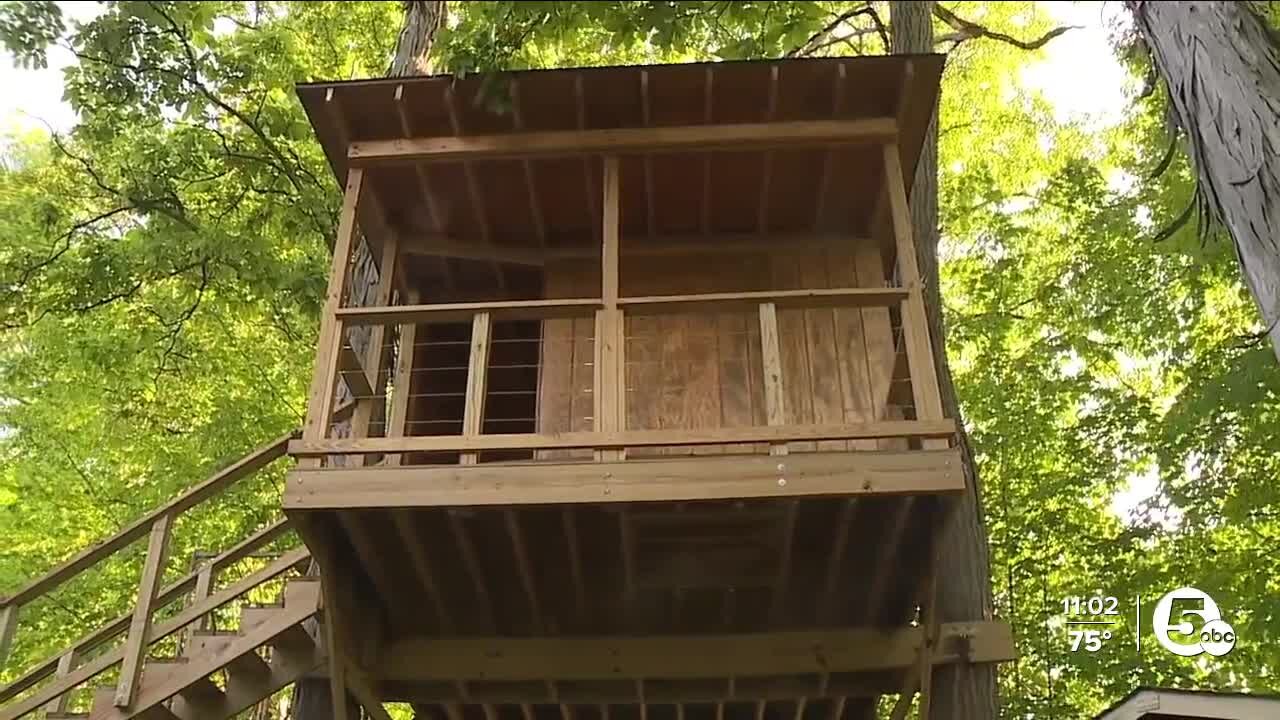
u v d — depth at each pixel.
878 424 5.18
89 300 9.54
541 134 6.41
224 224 10.54
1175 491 10.88
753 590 6.30
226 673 6.21
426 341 8.29
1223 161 3.80
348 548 5.85
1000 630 6.35
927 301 8.10
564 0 5.96
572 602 6.38
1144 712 5.23
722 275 7.27
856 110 6.39
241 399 12.23
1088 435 12.10
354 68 12.70
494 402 8.23
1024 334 13.59
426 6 9.68
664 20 6.51
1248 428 10.12
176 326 10.75
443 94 6.30
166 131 10.04
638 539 5.79
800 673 6.36
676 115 6.45
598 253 7.48
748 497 5.06
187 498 6.01
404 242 7.45
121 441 11.93
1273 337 3.49
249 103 10.30
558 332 6.94
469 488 5.13
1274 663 9.87
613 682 6.73
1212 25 3.95
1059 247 13.73
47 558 11.92
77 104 8.76
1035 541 12.16
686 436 5.21
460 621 6.48
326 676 6.30
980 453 12.41
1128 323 12.30
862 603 6.45
